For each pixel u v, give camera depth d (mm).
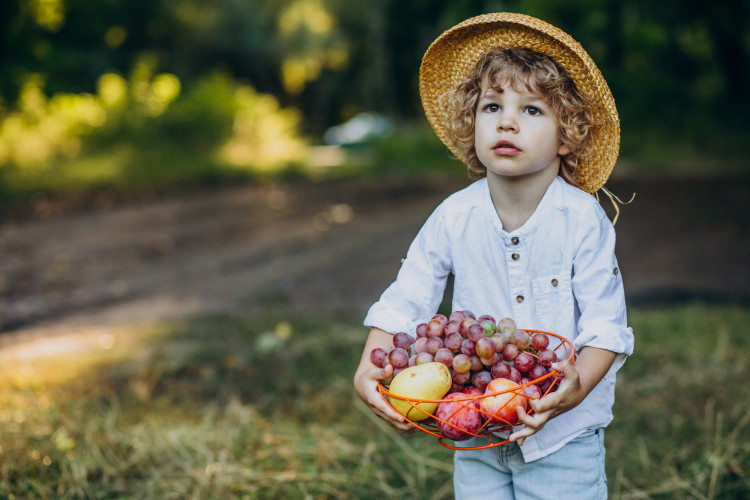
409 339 1765
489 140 1762
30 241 8062
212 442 3150
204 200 11094
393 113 31250
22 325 5289
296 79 37719
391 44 28719
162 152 13656
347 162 16891
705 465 2900
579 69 1777
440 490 2887
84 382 3945
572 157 1885
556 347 1867
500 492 1985
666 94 18188
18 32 13102
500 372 1634
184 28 30172
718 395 3611
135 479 2893
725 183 11883
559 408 1587
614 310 1792
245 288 6410
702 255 7160
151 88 15805
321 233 8883
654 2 13180
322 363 4219
